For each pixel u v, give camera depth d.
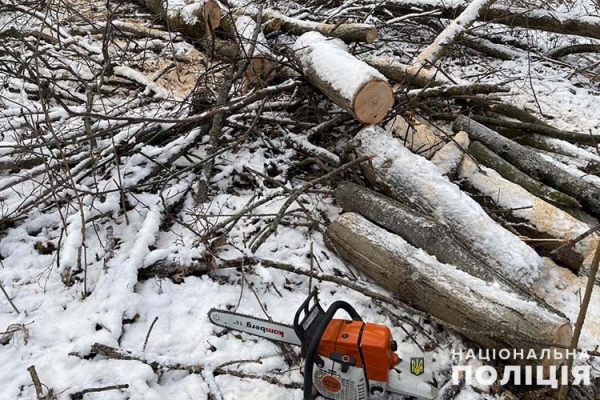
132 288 3.24
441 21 7.43
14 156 4.26
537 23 6.54
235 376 2.86
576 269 3.60
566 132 4.79
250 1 6.11
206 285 3.43
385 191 3.99
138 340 3.00
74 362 2.83
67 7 5.54
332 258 3.73
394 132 4.98
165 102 5.24
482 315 2.89
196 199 4.15
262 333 2.96
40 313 3.16
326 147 4.82
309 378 2.57
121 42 6.42
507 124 4.93
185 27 6.02
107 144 4.35
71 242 3.51
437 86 5.20
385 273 3.34
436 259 3.30
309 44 4.68
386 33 7.07
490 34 7.08
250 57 4.58
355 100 4.00
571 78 6.48
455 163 4.29
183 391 2.77
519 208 3.83
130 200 3.98
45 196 3.97
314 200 4.22
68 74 5.59
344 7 6.39
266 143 4.74
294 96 4.99
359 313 3.30
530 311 2.79
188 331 3.10
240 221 3.95
